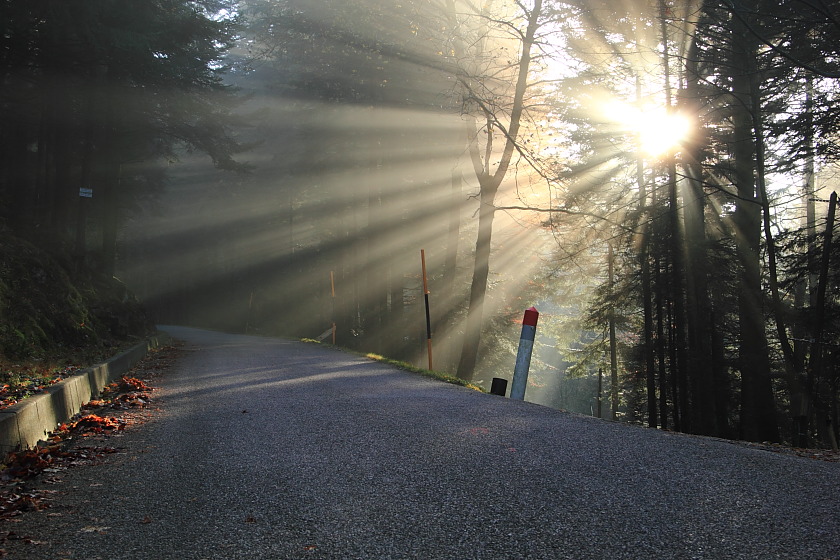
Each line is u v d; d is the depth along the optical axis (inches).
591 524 140.6
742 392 981.2
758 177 889.5
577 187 967.0
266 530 143.6
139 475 198.4
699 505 151.4
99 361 469.4
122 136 1021.2
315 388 402.3
